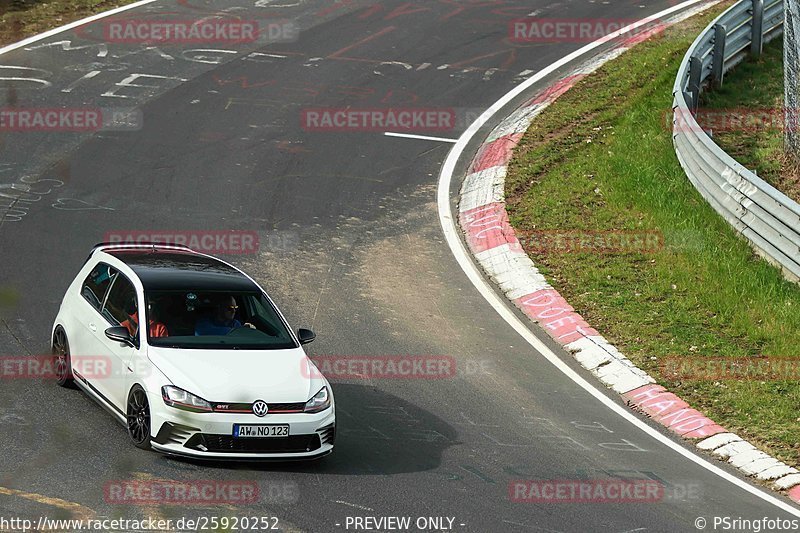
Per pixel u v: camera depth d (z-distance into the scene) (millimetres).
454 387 48469
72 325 43594
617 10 103875
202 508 34500
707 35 84500
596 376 52000
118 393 39906
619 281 60875
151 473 36719
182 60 86688
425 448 42000
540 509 37625
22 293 52000
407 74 87750
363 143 76438
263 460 38031
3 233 58500
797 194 70750
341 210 67125
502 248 64062
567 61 91562
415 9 102438
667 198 69250
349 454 40625
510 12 102812
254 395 37875
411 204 69062
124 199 64875
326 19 98375
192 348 39781
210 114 78062
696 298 59344
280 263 59562
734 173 66062
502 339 54344
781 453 46094
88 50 86375
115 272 43594
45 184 65375
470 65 90188
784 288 60500
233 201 66438
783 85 85438
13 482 34938
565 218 67375
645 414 48781
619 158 73875
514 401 47844
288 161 72688
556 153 75500
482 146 77375
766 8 92750
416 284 59344
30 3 95500
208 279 43125
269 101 81250
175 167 69812
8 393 42188
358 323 53969
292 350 41344
